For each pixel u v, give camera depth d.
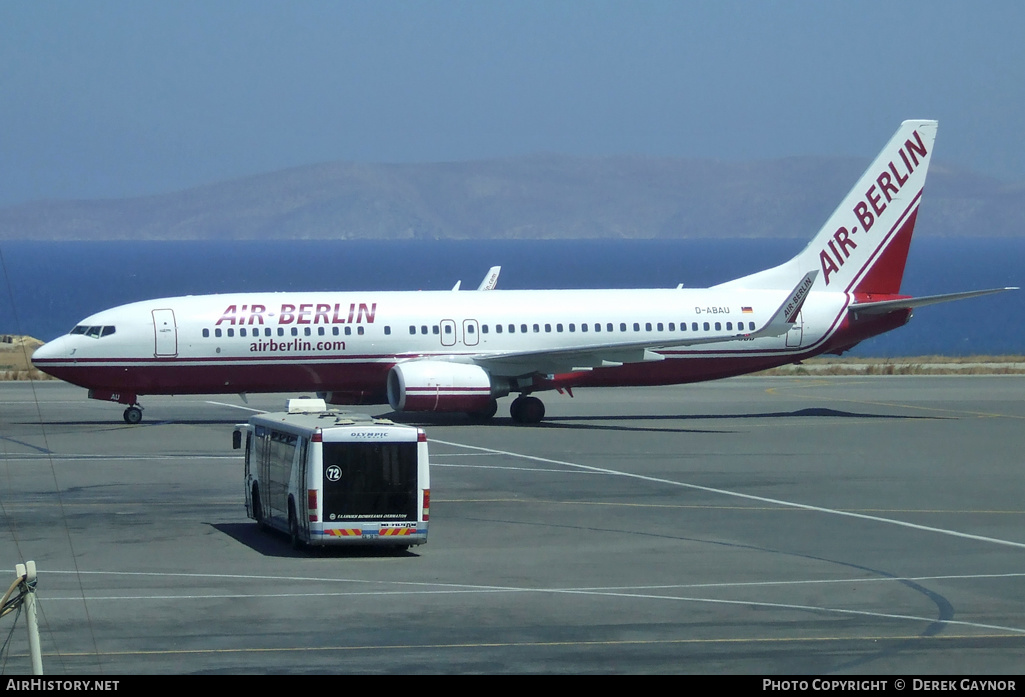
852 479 119.31
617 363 163.75
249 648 61.56
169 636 63.69
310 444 82.25
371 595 73.06
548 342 167.38
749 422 165.88
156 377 157.12
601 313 169.88
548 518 98.75
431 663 59.09
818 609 70.56
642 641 63.41
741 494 110.56
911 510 103.44
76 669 57.75
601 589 75.06
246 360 159.38
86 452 133.38
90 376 155.12
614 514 100.69
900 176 178.50
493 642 63.00
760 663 59.50
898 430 157.12
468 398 157.50
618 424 163.62
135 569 79.75
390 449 83.06
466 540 90.06
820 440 147.50
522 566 81.56
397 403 159.88
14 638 63.06
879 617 68.81
